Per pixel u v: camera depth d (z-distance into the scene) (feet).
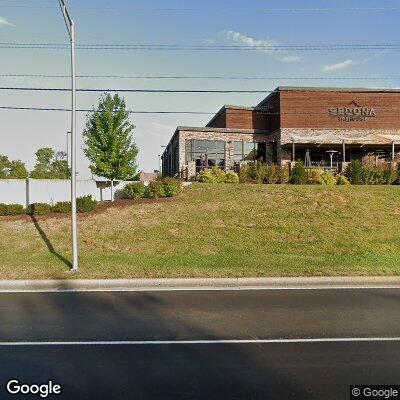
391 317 23.35
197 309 25.08
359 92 103.24
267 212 58.34
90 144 80.84
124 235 51.52
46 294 29.07
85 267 35.76
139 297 28.12
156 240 49.39
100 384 14.92
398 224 53.83
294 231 51.21
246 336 20.20
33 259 40.14
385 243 46.60
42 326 21.81
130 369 16.26
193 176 89.81
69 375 15.72
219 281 31.86
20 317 23.45
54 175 96.27
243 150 107.24
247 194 66.54
